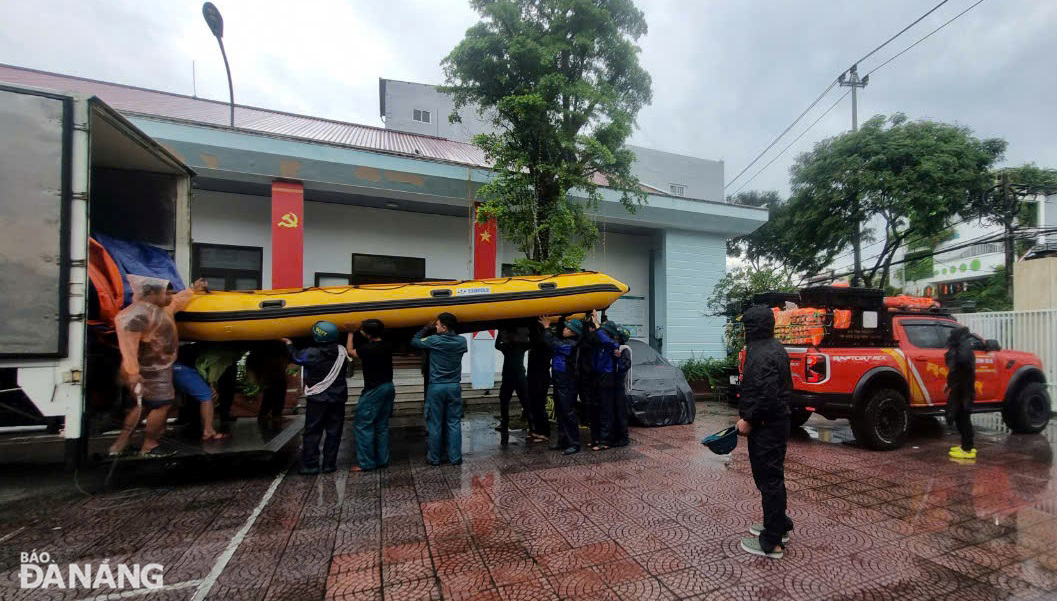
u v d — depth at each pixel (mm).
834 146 14086
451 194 9000
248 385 6629
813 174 14383
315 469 4750
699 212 11188
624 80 7496
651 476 4645
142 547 3131
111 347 4551
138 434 4648
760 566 2865
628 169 7543
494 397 8547
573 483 4426
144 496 4121
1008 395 6633
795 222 15031
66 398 3875
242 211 8828
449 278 10336
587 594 2555
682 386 7586
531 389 6160
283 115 12227
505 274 10328
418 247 10117
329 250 9469
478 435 6457
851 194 13375
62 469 4832
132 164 5375
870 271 15477
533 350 6176
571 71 7266
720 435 3264
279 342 5324
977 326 9500
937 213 12133
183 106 10398
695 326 11688
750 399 3014
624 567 2848
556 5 6879
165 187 5660
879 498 4070
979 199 12961
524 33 6875
